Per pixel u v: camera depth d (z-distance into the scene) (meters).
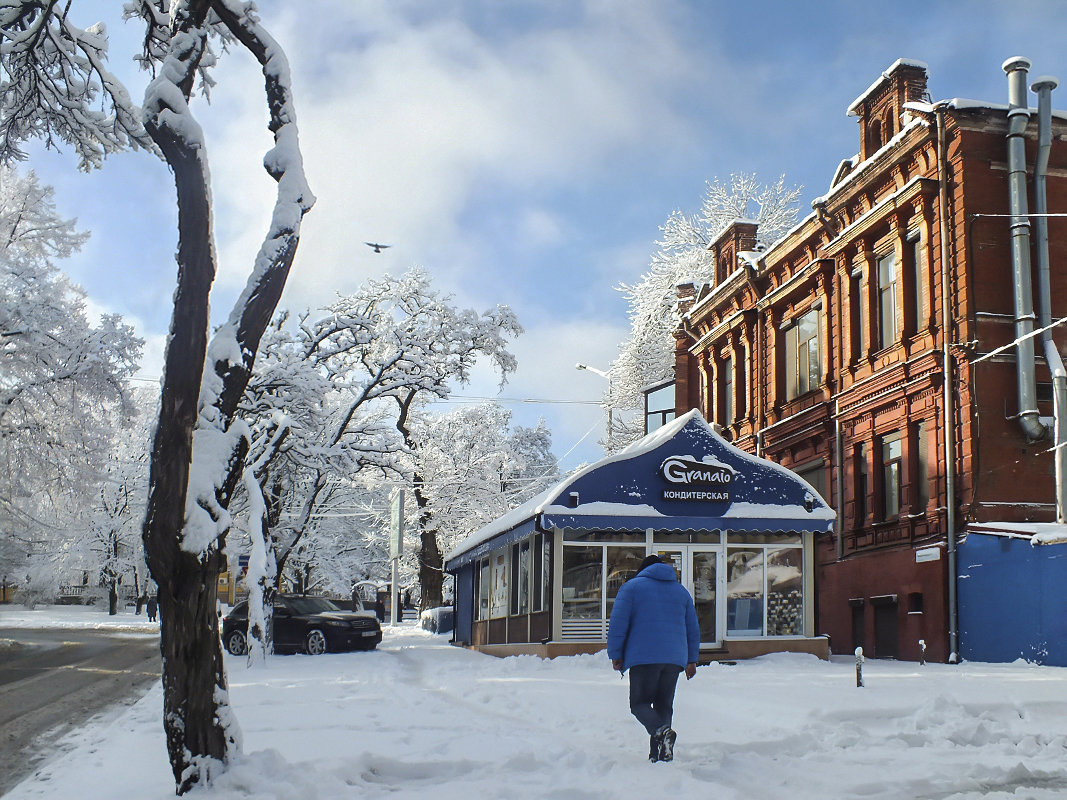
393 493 45.00
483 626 28.12
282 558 28.98
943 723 10.34
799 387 30.78
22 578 59.62
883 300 26.02
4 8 10.23
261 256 8.43
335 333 31.52
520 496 59.16
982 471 21.52
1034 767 8.47
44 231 33.88
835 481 27.64
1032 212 22.61
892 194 24.70
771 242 51.97
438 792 7.37
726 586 21.50
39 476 33.94
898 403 24.58
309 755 8.52
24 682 17.58
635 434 53.59
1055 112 22.69
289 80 8.73
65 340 30.86
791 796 7.29
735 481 21.50
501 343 35.09
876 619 24.59
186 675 7.48
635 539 21.45
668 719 8.65
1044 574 19.38
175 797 7.21
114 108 11.77
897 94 26.62
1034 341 21.97
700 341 38.25
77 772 8.41
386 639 36.19
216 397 8.09
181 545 7.43
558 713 11.34
